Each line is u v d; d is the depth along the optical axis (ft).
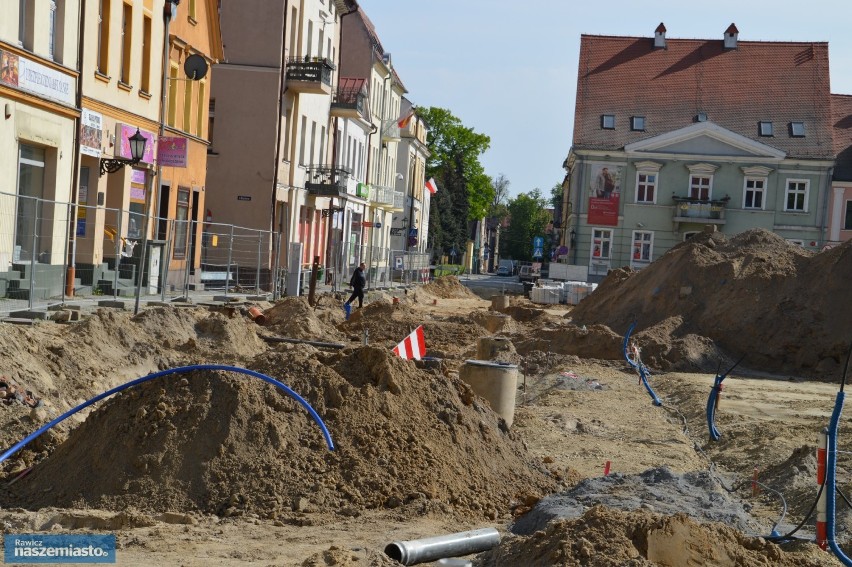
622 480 34.42
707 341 94.89
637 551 22.79
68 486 30.94
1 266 60.39
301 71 143.43
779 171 224.53
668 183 225.76
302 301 95.66
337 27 175.11
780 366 94.32
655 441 52.42
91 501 30.19
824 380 89.61
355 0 176.35
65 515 28.60
